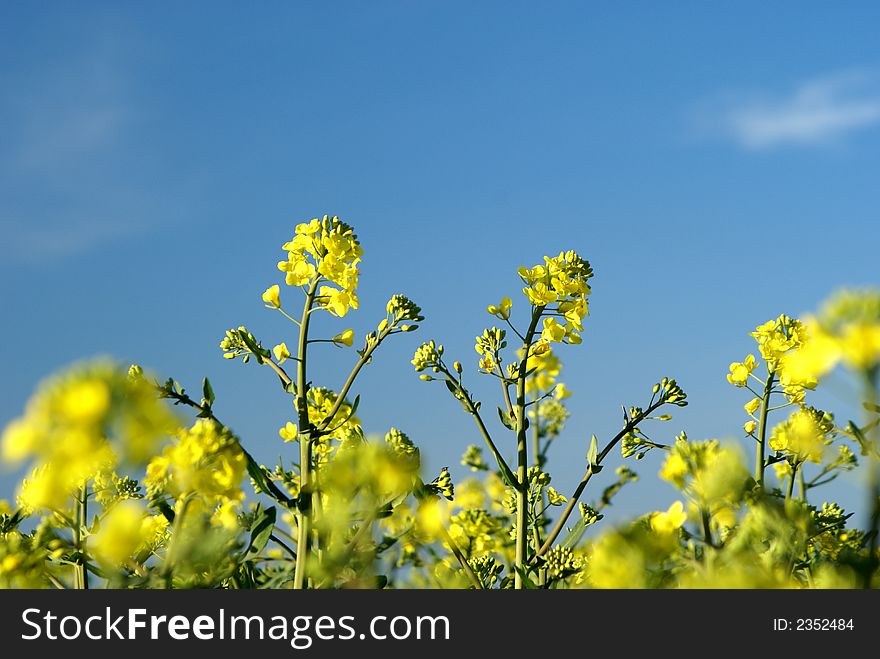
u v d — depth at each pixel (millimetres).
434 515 1845
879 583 1653
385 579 1734
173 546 1691
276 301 1840
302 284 1839
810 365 1656
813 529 1696
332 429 1816
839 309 1655
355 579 1730
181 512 1689
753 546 1662
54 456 1649
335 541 1732
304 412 1803
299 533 1751
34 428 1649
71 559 1739
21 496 1785
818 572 1692
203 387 1767
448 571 1869
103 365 1665
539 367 1939
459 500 2180
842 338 1651
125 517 1705
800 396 1920
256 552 1728
